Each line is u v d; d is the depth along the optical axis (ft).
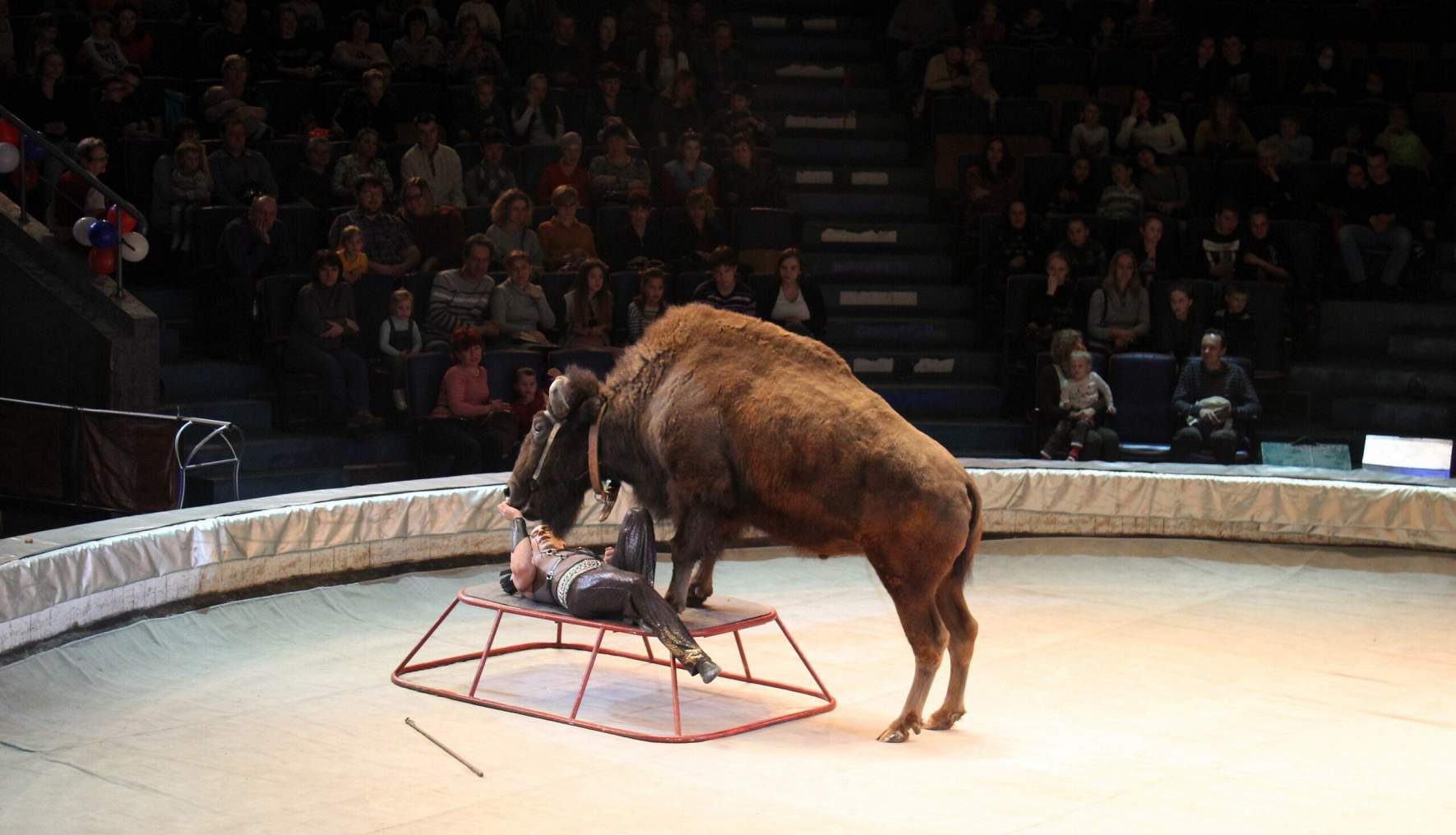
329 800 16.25
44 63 38.14
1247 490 29.63
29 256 33.50
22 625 20.53
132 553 22.49
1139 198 43.50
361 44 44.19
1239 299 39.06
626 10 48.01
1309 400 40.29
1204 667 22.24
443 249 38.34
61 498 28.99
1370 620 25.05
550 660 22.15
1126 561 29.07
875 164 48.52
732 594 26.58
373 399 35.47
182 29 43.62
